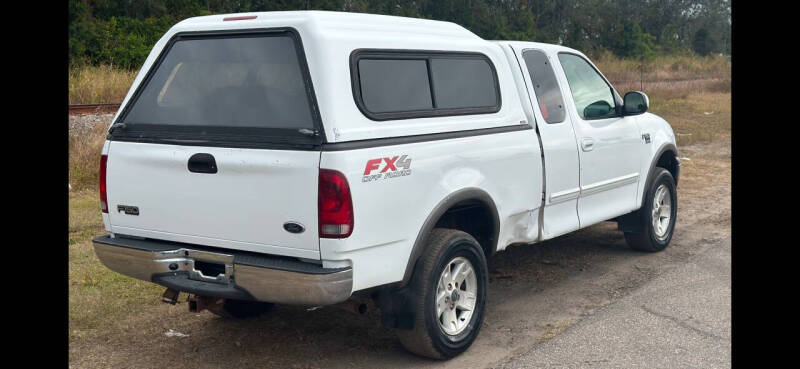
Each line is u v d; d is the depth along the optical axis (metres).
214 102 4.21
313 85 3.87
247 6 32.28
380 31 4.29
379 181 3.99
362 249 3.95
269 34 4.11
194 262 4.24
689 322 5.07
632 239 6.92
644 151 6.75
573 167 5.78
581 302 5.57
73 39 22.42
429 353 4.43
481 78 4.99
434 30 4.76
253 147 3.95
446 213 4.90
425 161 4.30
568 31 54.22
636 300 5.57
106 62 23.25
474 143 4.70
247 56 4.16
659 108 20.50
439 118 4.52
